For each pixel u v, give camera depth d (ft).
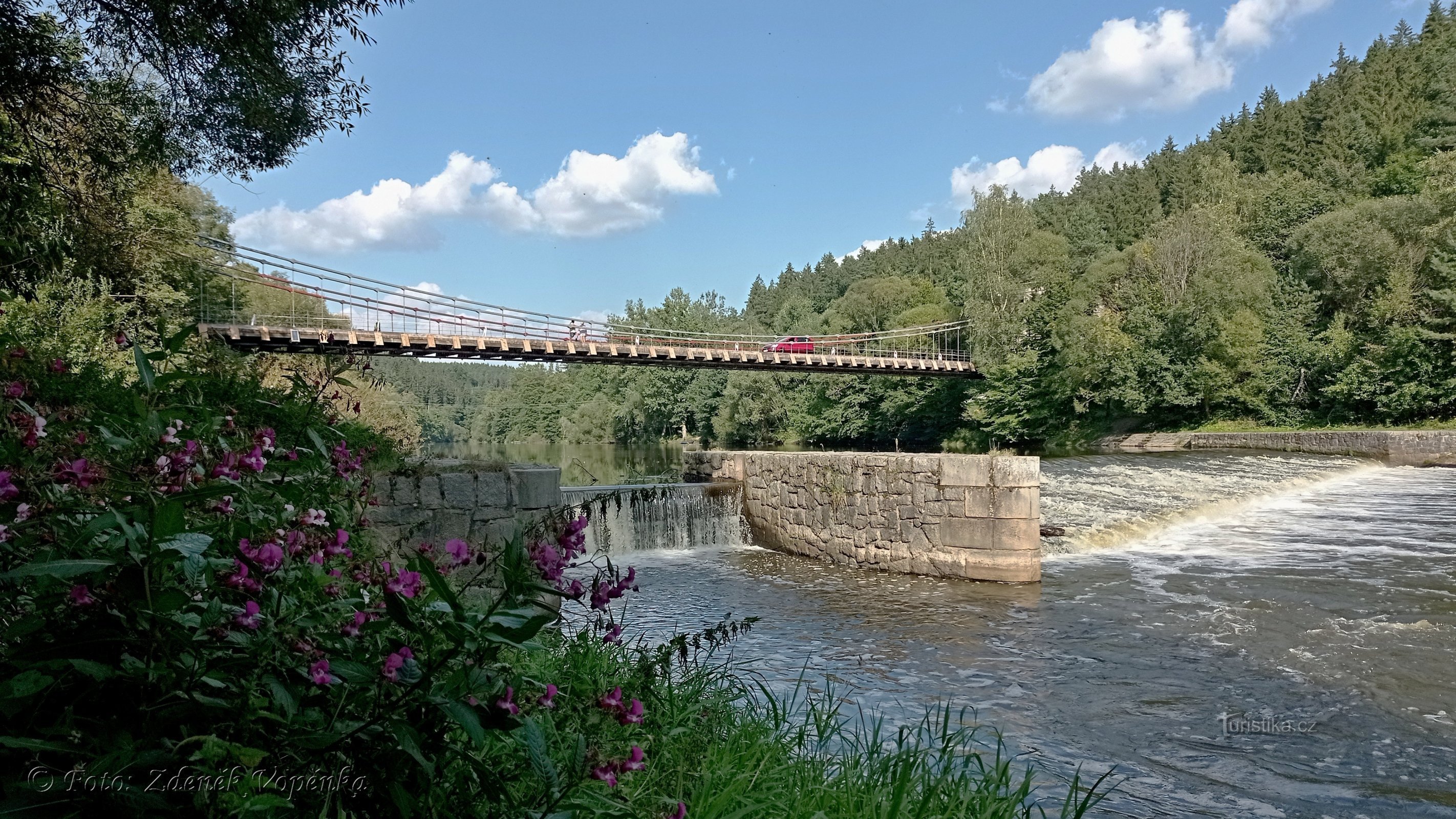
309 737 4.55
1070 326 120.67
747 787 9.18
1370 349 100.99
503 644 4.81
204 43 18.13
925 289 187.01
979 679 19.08
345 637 5.19
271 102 19.84
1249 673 19.12
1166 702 17.31
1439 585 27.61
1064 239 148.66
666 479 51.78
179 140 21.72
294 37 19.24
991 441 136.98
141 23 18.33
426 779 5.10
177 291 53.42
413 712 4.85
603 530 36.65
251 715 4.32
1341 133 197.67
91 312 27.61
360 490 8.32
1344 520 43.93
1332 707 16.84
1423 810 12.37
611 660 12.42
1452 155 109.60
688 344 147.74
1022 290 138.62
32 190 17.13
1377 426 97.96
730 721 12.04
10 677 4.10
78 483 4.65
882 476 33.73
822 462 36.76
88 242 27.02
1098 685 18.49
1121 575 30.37
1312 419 106.11
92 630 4.07
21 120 19.38
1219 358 111.75
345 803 5.03
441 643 4.91
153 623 4.10
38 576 4.10
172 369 9.43
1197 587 28.04
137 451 5.16
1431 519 44.04
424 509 18.89
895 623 24.59
